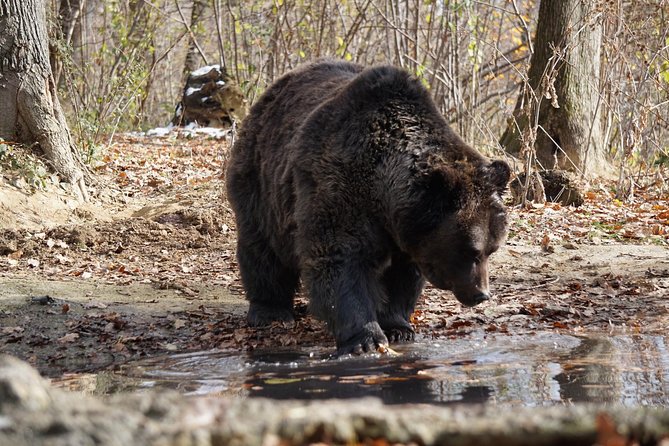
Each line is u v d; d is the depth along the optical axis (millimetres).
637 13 26031
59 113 19422
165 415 4621
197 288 14008
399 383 8477
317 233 10336
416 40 30750
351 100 10562
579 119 24984
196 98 33000
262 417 4598
